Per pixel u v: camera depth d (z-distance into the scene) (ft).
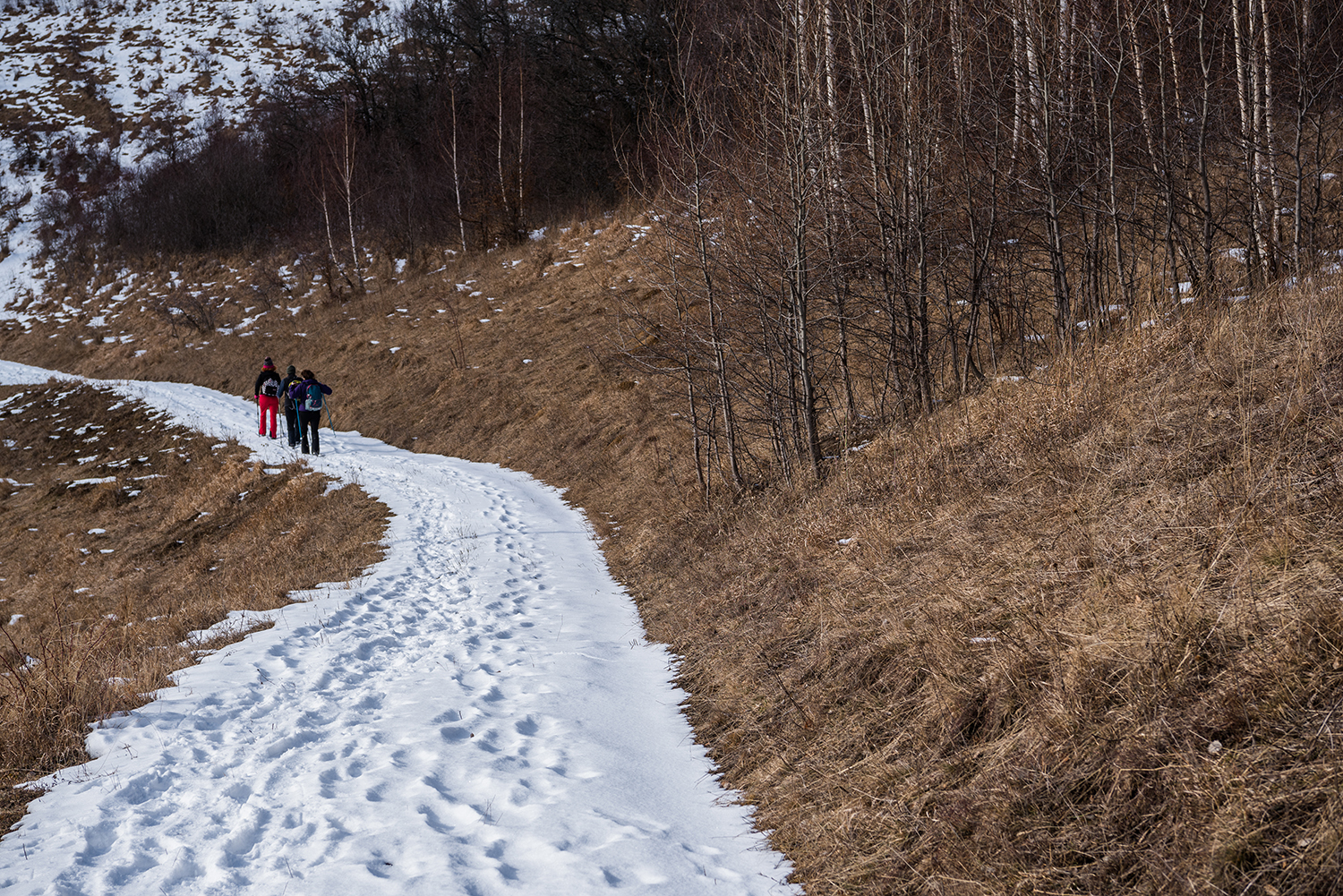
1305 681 9.82
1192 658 11.14
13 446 88.33
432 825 13.34
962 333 40.04
